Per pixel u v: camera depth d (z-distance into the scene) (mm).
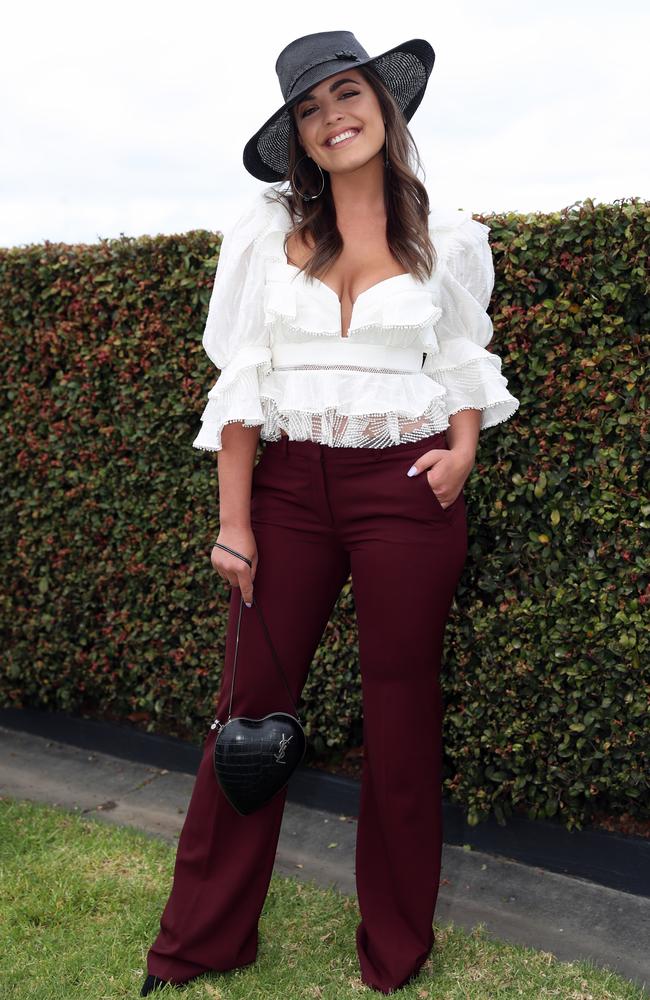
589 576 2723
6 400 4020
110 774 3775
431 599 2221
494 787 2992
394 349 2180
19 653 4117
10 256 3865
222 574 2281
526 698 2875
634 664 2672
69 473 3828
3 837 3090
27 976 2303
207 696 3611
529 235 2662
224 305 2234
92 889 2691
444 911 2684
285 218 2244
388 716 2268
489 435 2826
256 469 2336
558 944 2500
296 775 3428
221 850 2305
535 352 2725
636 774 2729
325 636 3250
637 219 2506
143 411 3580
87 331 3730
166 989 2240
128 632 3816
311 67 2125
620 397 2629
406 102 2383
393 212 2199
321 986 2279
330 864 2992
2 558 4133
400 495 2178
